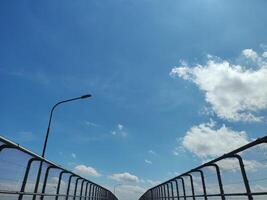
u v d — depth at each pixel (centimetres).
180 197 1069
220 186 667
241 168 554
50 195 714
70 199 934
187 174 964
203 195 790
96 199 1552
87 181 1191
